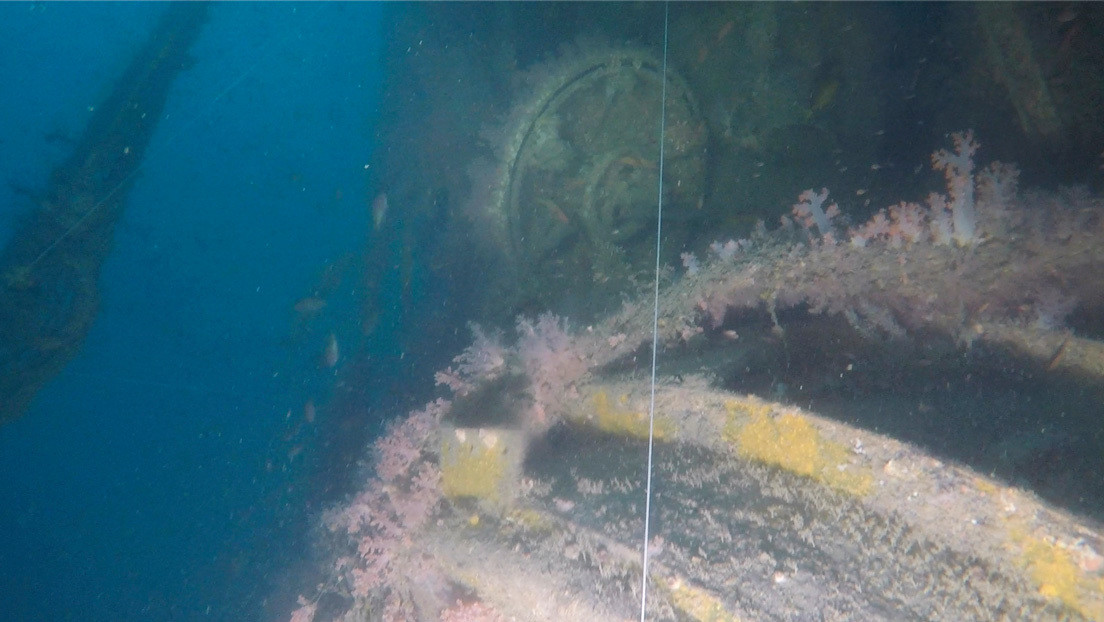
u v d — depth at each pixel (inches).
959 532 84.8
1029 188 156.7
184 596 322.3
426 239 329.4
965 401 103.2
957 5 199.0
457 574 124.0
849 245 141.1
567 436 140.9
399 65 366.3
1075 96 171.9
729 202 248.8
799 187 234.8
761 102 242.7
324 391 365.4
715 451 115.3
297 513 317.7
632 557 102.0
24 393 337.4
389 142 362.9
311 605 163.8
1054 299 111.7
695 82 248.8
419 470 147.9
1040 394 101.7
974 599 78.5
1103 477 85.0
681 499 108.3
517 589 111.9
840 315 132.5
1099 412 94.4
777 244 155.7
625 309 167.3
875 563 86.4
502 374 158.2
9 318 317.1
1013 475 88.5
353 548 160.4
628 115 257.3
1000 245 124.1
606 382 137.5
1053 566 76.2
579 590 104.3
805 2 230.1
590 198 259.3
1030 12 173.8
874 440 95.5
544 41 307.1
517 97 271.9
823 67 234.2
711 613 89.8
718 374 123.3
